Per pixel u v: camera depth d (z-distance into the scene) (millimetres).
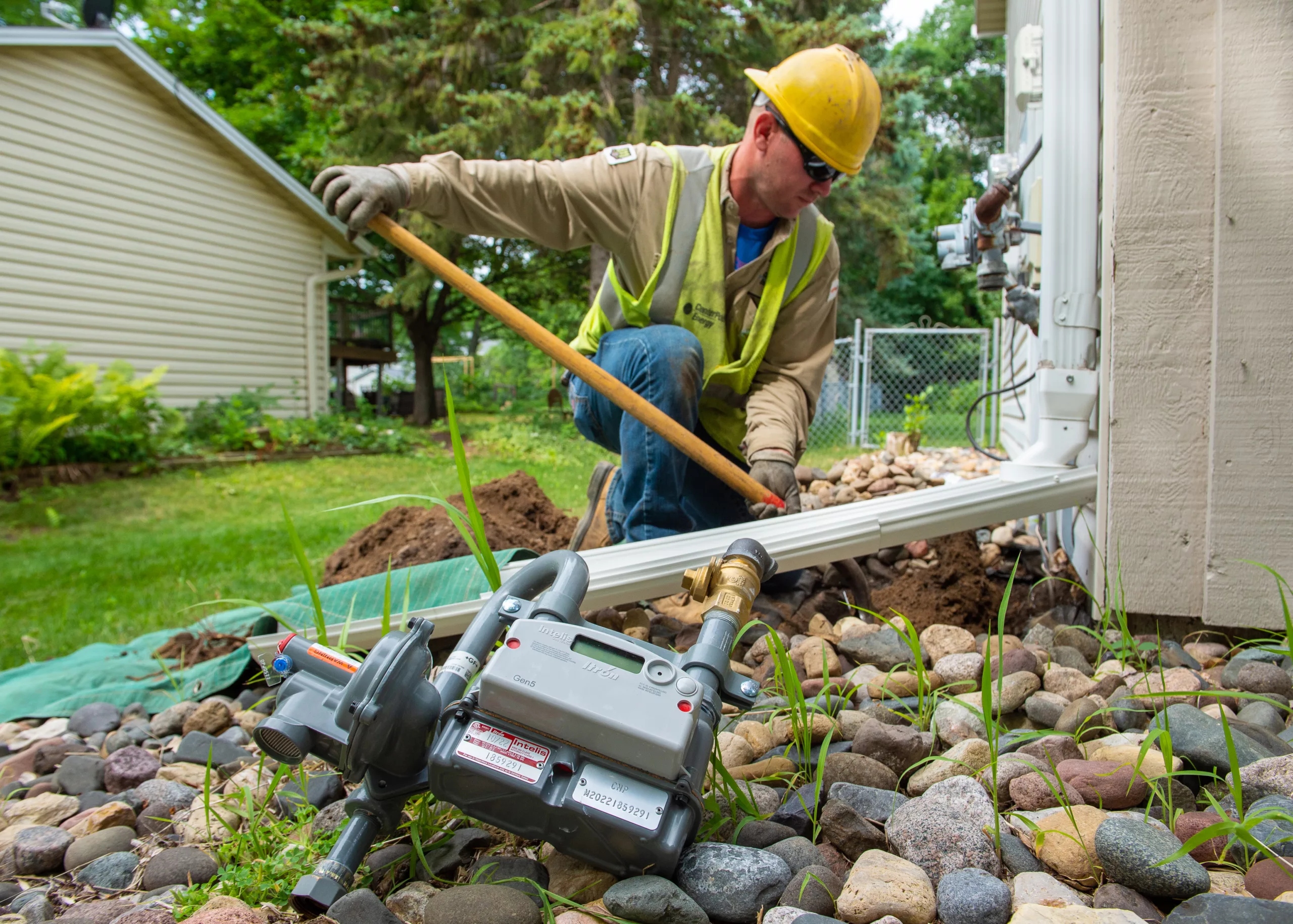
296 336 13055
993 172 3777
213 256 11633
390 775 1167
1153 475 2057
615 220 2432
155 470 9188
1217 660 1953
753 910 1106
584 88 13375
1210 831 1063
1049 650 1987
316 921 1126
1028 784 1325
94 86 10055
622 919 1085
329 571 2994
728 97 14344
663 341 2377
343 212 2117
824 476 4523
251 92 19672
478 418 19578
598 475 2707
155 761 1902
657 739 1044
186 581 4113
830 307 2643
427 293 16969
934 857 1180
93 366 9109
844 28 13141
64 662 2781
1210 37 1955
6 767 1983
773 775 1454
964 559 2389
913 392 20969
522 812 1112
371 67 13281
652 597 2121
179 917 1220
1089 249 2303
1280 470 1938
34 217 9555
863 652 1993
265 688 2346
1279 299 1912
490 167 2305
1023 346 4277
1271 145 1898
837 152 2188
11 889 1426
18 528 6281
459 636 2311
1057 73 2314
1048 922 988
